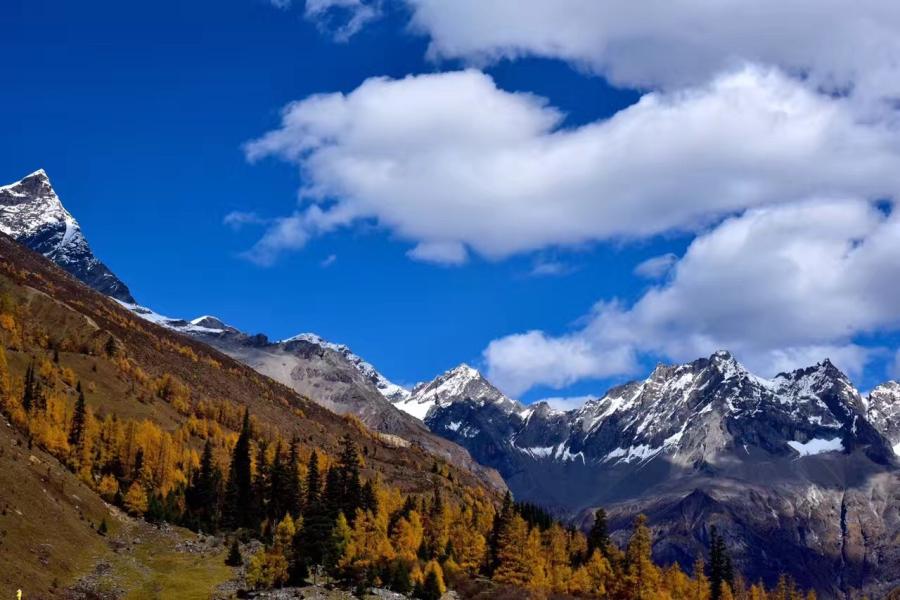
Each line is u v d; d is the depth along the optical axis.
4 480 170.88
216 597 162.12
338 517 195.38
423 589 188.00
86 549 173.00
